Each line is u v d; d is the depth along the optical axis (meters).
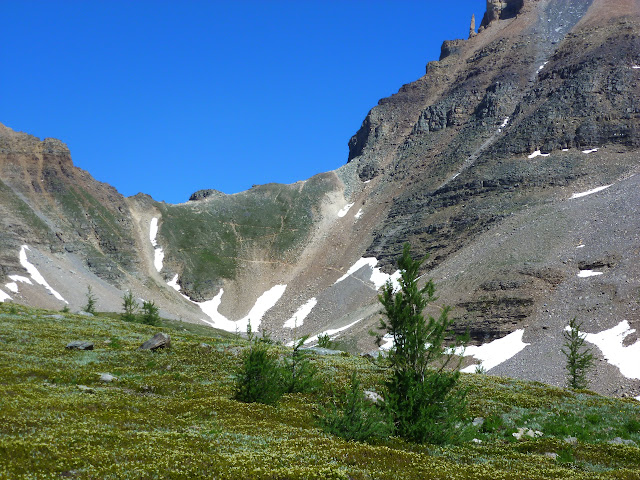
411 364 33.31
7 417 25.09
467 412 39.06
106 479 19.69
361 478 22.44
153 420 28.53
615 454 31.36
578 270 141.88
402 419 31.73
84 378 38.66
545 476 25.81
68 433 23.75
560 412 42.16
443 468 25.30
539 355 112.12
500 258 163.00
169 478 20.25
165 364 47.28
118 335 61.72
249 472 21.19
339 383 43.66
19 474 18.97
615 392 93.12
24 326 60.09
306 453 24.75
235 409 33.44
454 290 154.88
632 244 142.00
